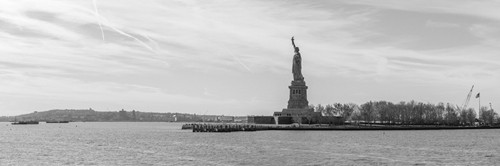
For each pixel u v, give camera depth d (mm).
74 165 128875
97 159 141875
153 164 130125
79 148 182250
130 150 170625
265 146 181125
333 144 190250
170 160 138750
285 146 180875
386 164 130375
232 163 132250
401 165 129000
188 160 138500
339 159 140250
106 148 180625
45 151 168875
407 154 155375
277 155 150250
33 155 154375
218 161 136375
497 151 169000
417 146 187000
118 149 175625
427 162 135625
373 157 145500
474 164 132875
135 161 136875
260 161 136125
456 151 167750
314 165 128250
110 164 130375
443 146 189125
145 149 174000
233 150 166250
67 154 157500
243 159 140500
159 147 182250
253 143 196000
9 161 138125
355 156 147750
